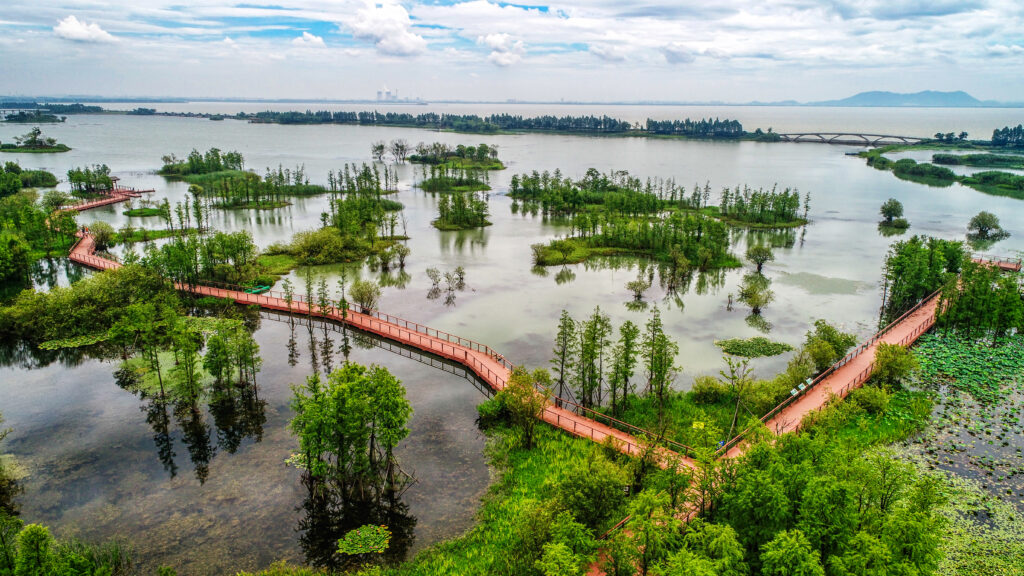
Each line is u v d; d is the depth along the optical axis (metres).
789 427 53.69
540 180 196.00
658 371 57.06
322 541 41.59
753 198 160.25
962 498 45.31
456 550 40.03
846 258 121.56
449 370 69.31
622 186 198.50
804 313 88.44
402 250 110.19
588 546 33.88
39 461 49.34
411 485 47.41
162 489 46.38
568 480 39.88
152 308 67.19
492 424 56.22
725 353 74.19
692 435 46.53
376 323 80.06
